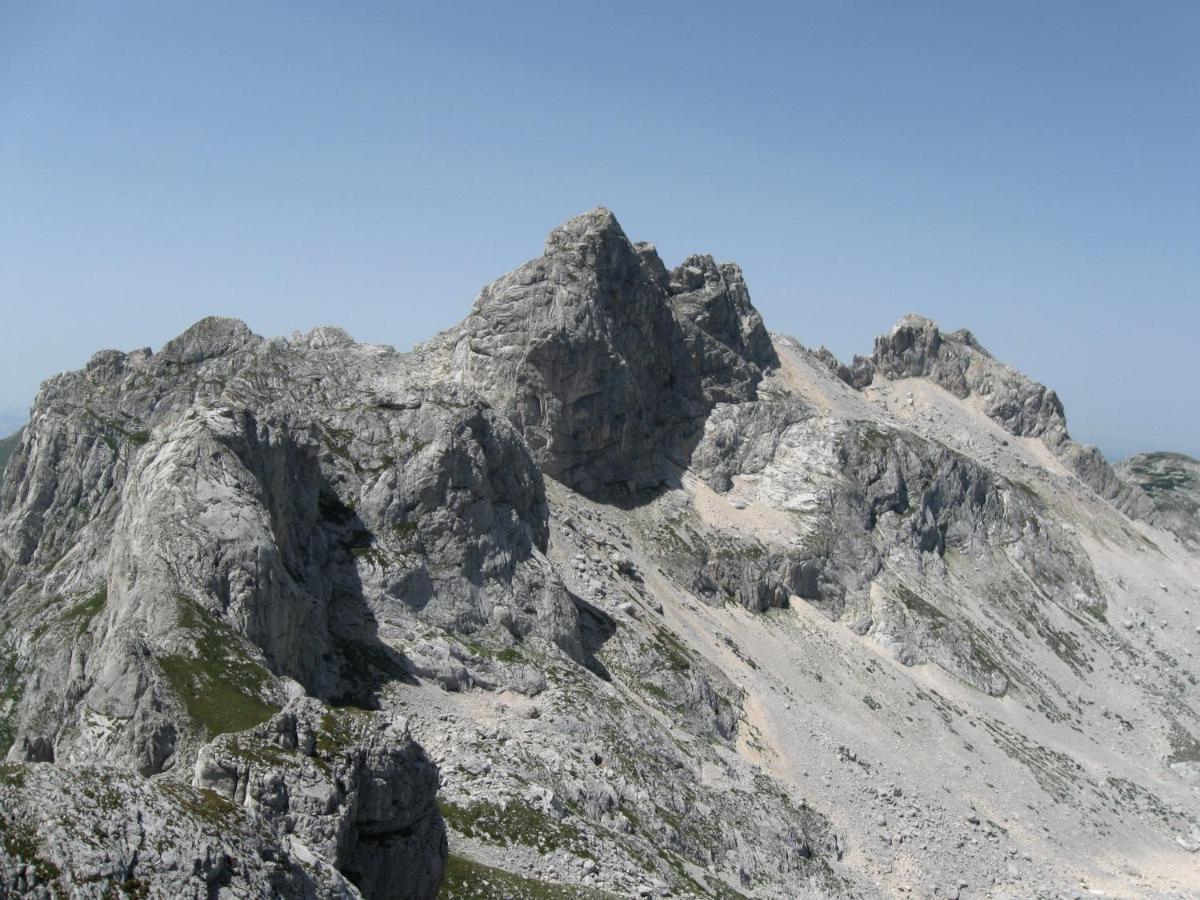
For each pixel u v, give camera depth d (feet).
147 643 213.66
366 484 330.13
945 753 447.42
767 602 500.33
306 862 115.55
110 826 96.94
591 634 380.17
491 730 276.00
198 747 189.16
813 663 469.98
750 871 296.71
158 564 232.32
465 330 502.38
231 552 240.53
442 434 342.44
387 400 353.51
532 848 230.48
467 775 250.57
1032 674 555.69
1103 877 403.95
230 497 250.78
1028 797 438.40
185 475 249.75
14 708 309.22
